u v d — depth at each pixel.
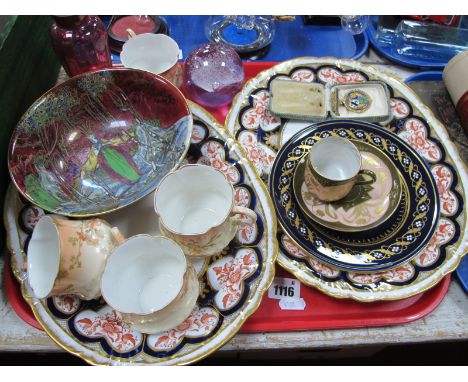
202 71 0.86
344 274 0.65
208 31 1.03
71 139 0.76
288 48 1.02
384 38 1.01
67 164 0.74
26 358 0.97
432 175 0.73
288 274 0.69
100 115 0.78
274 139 0.82
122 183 0.73
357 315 0.65
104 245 0.58
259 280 0.62
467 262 0.69
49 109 0.72
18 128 0.68
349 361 1.04
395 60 0.97
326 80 0.89
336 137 0.72
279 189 0.73
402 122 0.83
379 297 0.63
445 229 0.70
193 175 0.65
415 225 0.70
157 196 0.62
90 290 0.58
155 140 0.76
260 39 1.00
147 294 0.60
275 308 0.66
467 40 0.99
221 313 0.59
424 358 1.01
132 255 0.58
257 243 0.65
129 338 0.58
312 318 0.65
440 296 0.65
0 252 0.68
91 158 0.76
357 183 0.72
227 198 0.65
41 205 0.65
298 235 0.68
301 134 0.78
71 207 0.67
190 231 0.66
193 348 0.56
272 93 0.84
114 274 0.56
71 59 0.79
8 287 0.65
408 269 0.66
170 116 0.75
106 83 0.75
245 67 0.96
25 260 0.65
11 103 0.69
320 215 0.70
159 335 0.58
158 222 0.69
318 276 0.65
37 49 0.79
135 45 0.86
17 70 0.71
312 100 0.84
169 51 0.87
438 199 0.71
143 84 0.75
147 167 0.74
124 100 0.78
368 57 1.00
